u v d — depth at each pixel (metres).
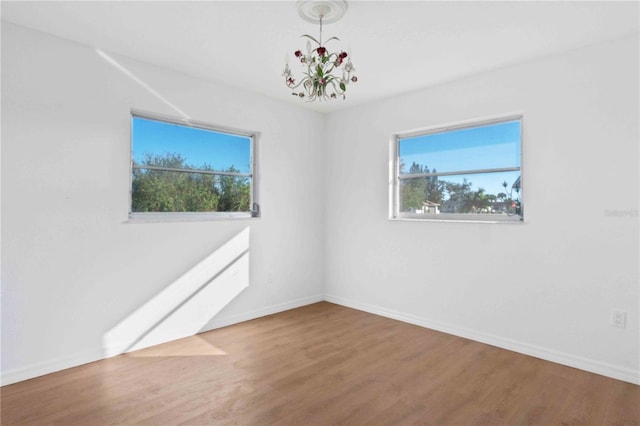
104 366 2.78
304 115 4.45
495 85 3.24
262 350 3.09
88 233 2.84
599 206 2.72
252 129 3.91
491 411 2.21
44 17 2.44
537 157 3.01
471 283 3.39
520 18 2.39
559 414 2.18
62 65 2.72
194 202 3.59
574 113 2.83
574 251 2.82
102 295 2.91
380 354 3.03
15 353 2.53
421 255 3.75
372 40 2.71
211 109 3.58
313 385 2.50
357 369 2.75
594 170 2.74
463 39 2.68
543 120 2.98
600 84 2.71
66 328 2.74
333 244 4.61
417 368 2.77
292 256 4.34
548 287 2.95
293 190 4.34
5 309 2.50
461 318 3.46
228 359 2.91
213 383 2.52
